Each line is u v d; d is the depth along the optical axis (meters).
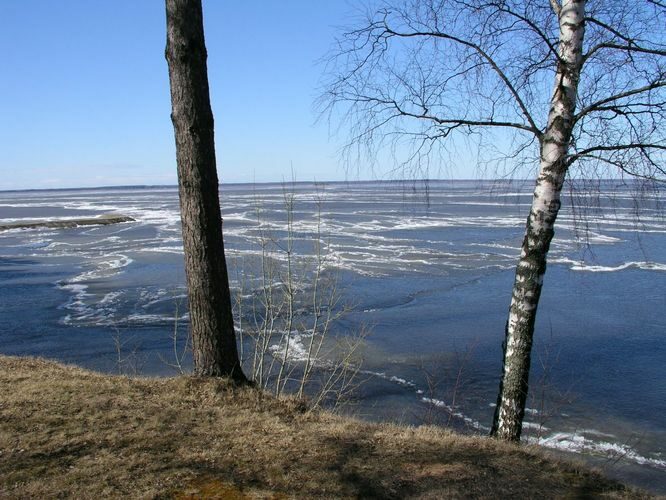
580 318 19.03
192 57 6.44
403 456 5.61
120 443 5.39
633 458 9.80
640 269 28.31
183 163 6.70
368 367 14.22
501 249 36.25
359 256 32.50
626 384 13.20
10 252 39.34
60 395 6.66
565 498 5.06
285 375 13.01
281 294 19.16
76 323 18.89
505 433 6.54
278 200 102.44
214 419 6.22
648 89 5.54
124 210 91.19
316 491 4.74
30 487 4.46
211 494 4.56
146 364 14.65
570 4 5.82
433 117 6.63
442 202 94.94
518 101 6.26
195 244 6.95
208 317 7.11
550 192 6.13
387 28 6.66
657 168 5.86
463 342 16.42
